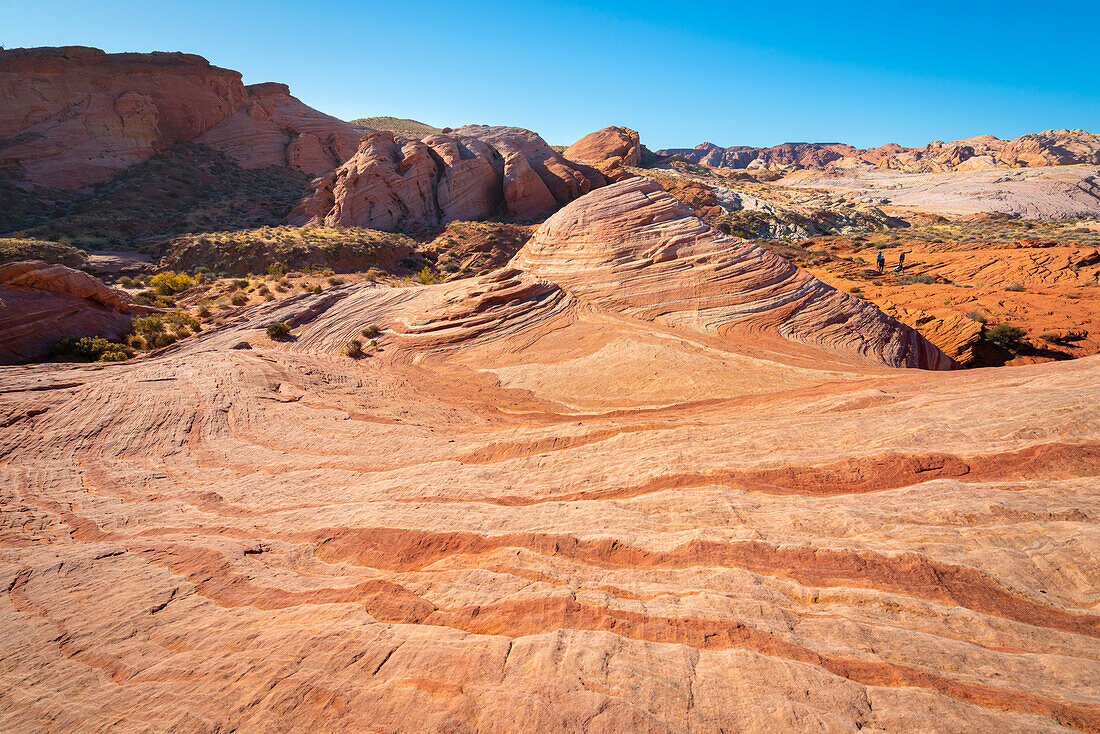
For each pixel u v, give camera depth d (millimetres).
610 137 136500
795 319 24016
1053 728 3127
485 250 64625
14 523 7977
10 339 24125
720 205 97625
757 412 10977
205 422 13492
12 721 3730
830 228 97062
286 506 8531
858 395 10570
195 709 3717
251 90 101312
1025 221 100812
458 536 6543
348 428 13289
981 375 11969
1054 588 4441
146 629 4934
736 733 3299
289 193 86312
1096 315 35531
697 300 25547
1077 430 6426
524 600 4926
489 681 3830
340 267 54750
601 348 22016
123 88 84438
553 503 7254
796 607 4609
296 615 5035
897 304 42562
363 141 79875
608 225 30250
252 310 30438
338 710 3631
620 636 4305
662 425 10000
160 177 78500
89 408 14117
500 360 22641
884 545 5203
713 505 6406
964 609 4336
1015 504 5359
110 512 8516
